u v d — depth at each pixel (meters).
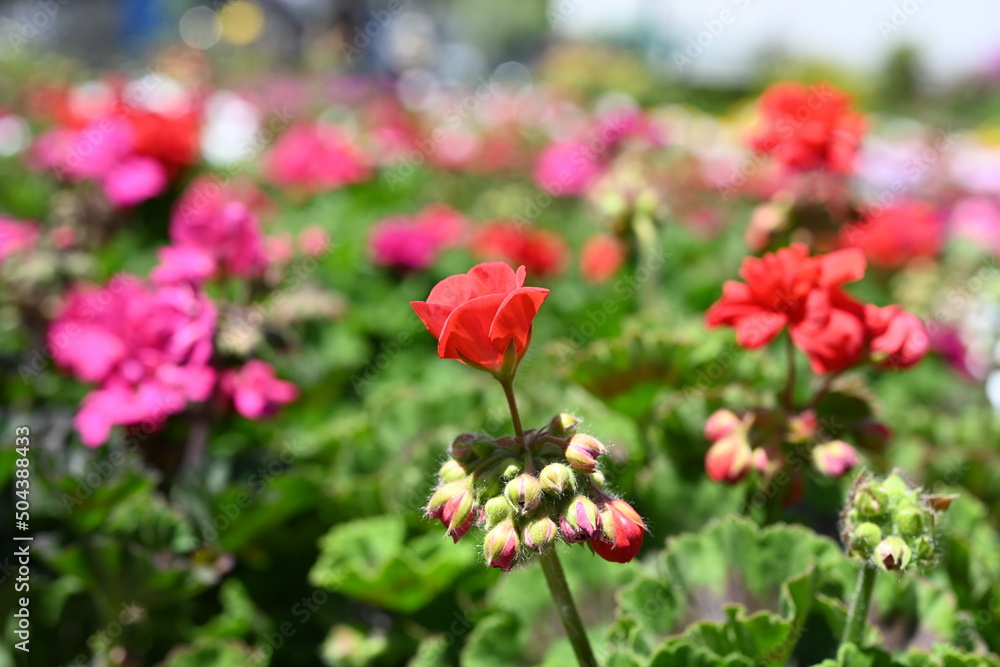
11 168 1.45
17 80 2.64
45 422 0.57
